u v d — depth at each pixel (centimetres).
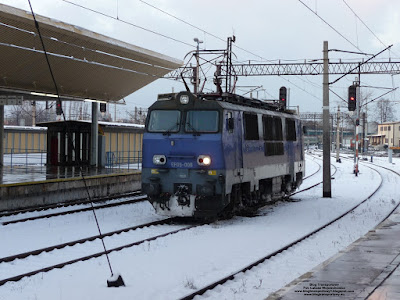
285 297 807
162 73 3180
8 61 2255
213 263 1127
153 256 1193
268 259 1183
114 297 866
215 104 1670
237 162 1741
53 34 2252
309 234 1501
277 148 2127
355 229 1623
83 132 3159
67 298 861
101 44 2519
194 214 1673
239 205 1822
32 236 1434
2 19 1992
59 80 2630
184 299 851
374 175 4209
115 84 2998
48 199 2153
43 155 4638
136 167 3462
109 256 1186
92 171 2769
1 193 1898
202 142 1655
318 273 974
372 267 1023
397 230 1522
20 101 2459
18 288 920
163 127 1711
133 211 1991
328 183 2594
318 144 12600
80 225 1633
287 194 2381
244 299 869
